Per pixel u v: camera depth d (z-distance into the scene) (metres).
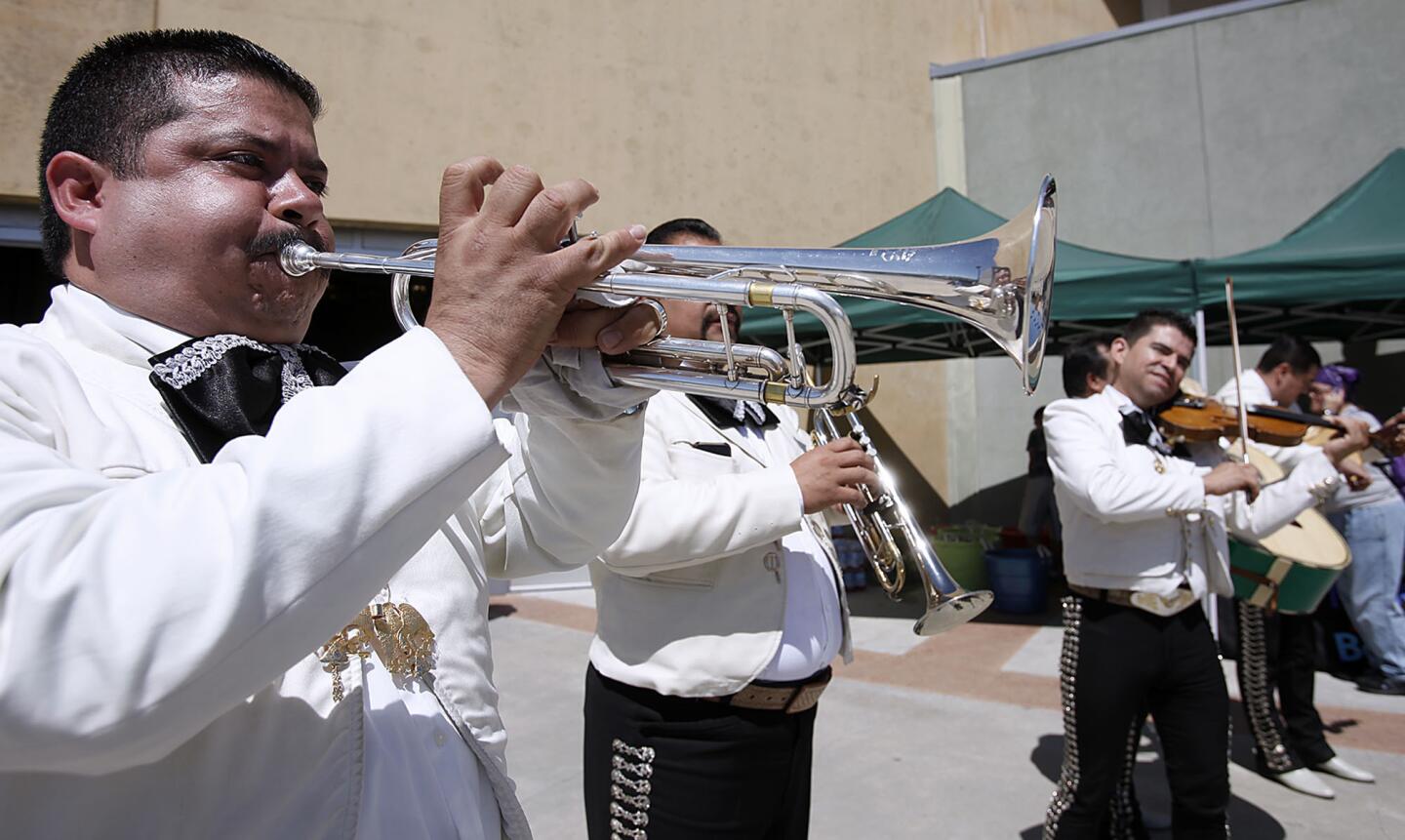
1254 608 3.63
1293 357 4.30
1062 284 5.41
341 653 0.85
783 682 1.79
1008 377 8.62
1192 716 2.49
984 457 8.70
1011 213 8.66
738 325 2.07
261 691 0.80
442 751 0.90
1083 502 2.50
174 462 0.83
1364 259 4.78
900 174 8.59
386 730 0.86
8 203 5.38
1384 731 4.11
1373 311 6.36
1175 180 8.20
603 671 1.85
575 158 7.16
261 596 0.62
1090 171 8.45
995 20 9.31
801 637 1.80
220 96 0.95
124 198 0.93
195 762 0.75
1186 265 5.18
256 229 0.95
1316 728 3.64
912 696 4.61
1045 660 5.26
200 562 0.62
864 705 4.46
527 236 0.75
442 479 0.69
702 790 1.75
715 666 1.73
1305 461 3.03
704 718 1.77
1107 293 5.33
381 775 0.83
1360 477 3.69
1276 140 7.93
